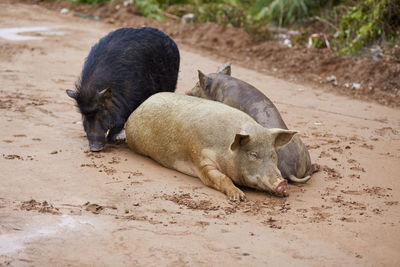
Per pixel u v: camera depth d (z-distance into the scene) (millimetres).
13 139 23234
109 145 24000
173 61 27609
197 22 57625
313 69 44500
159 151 21266
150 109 21938
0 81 34250
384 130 29797
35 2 68812
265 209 17719
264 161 18734
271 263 13945
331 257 14477
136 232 15250
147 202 17578
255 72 43875
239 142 18578
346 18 50531
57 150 22359
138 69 24969
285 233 15844
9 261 13195
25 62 40281
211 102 20781
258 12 58875
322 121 31062
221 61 46500
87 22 59156
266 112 21609
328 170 22250
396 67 41594
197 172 19953
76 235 14844
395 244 15445
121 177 19750
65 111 28703
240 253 14375
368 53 45469
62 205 16844
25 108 28516
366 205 18484
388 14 47875
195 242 14867
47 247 14070
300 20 56219
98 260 13578
